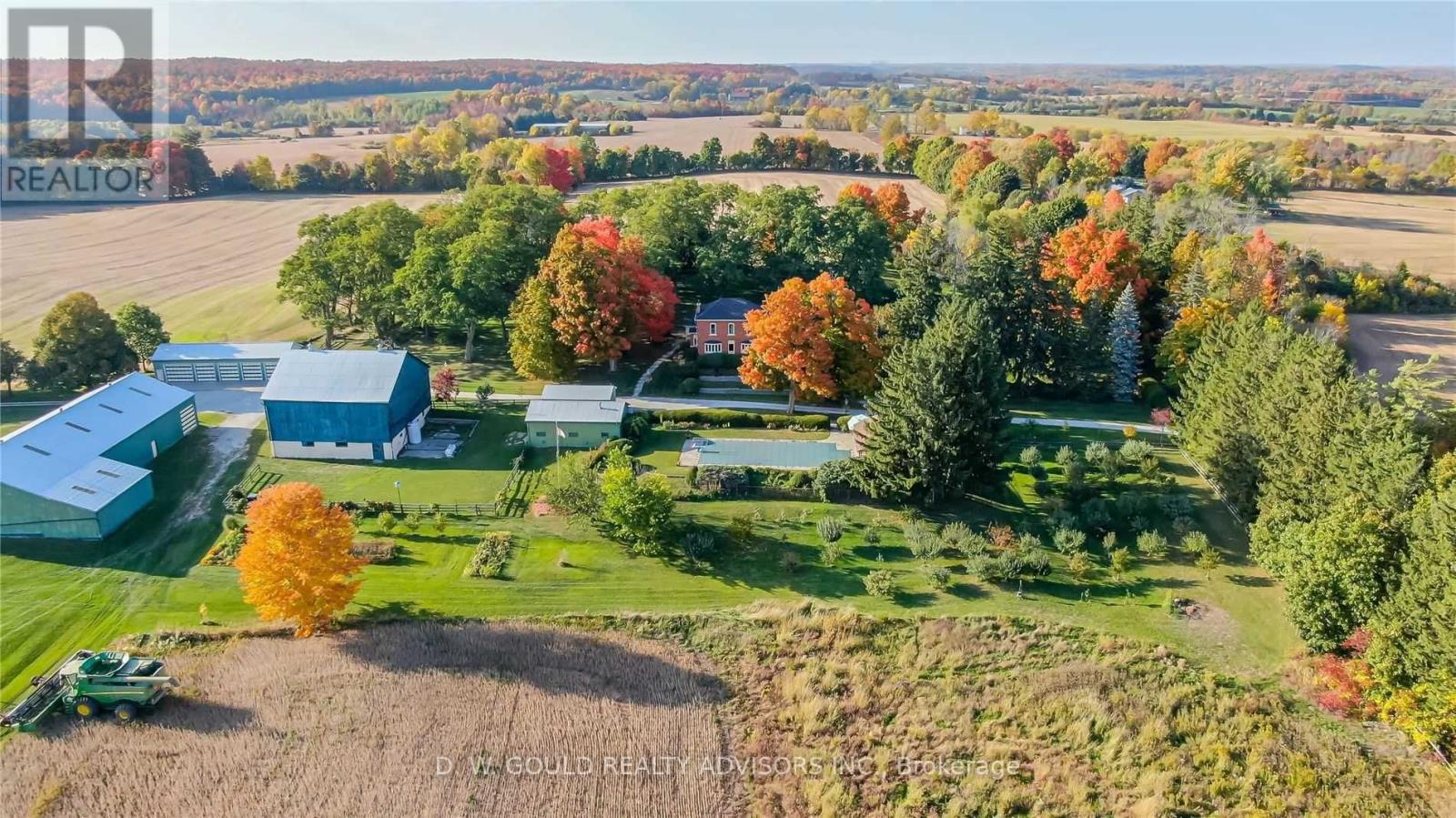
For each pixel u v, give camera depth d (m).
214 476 66.56
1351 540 46.97
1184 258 95.00
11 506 56.31
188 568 55.38
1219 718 45.25
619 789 40.28
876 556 58.88
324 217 95.81
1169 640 50.91
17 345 92.88
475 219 95.94
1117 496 65.38
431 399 80.12
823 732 44.38
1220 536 61.09
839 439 74.19
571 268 80.75
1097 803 40.81
